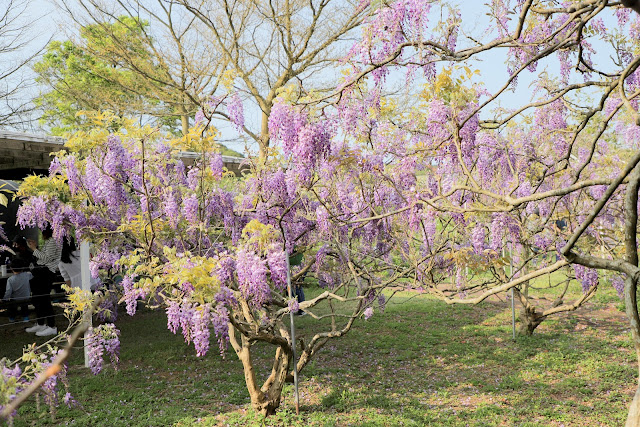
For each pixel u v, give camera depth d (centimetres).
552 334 801
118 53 1282
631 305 144
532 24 369
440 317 960
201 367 702
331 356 735
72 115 1867
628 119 699
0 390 232
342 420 506
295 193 579
